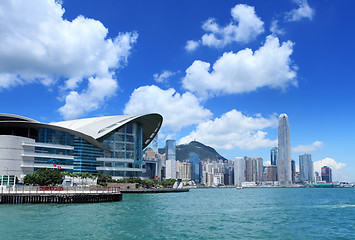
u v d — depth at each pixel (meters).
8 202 63.12
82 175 116.12
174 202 81.62
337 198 116.56
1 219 43.53
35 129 138.38
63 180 105.81
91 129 150.38
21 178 108.12
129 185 131.88
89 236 33.84
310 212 61.38
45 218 44.72
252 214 57.16
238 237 35.50
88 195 68.06
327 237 36.38
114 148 154.00
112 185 127.38
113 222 42.88
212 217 51.97
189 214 55.34
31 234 34.25
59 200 65.31
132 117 159.50
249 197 123.75
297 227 42.69
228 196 132.12
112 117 162.38
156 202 79.06
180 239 33.78
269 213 59.06
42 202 64.75
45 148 125.88
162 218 48.78
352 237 36.50
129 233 35.97
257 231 39.34
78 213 50.44
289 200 102.19
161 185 165.75
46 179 91.38
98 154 148.50
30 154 116.56
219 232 38.12
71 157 135.12
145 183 145.88
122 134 157.88
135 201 79.06
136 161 161.38
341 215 56.38
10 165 109.06
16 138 112.06
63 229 37.06
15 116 129.62
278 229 41.00
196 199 99.38
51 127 135.38
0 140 108.69
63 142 137.38
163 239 33.56
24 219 43.66
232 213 58.38
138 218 47.38
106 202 70.62
